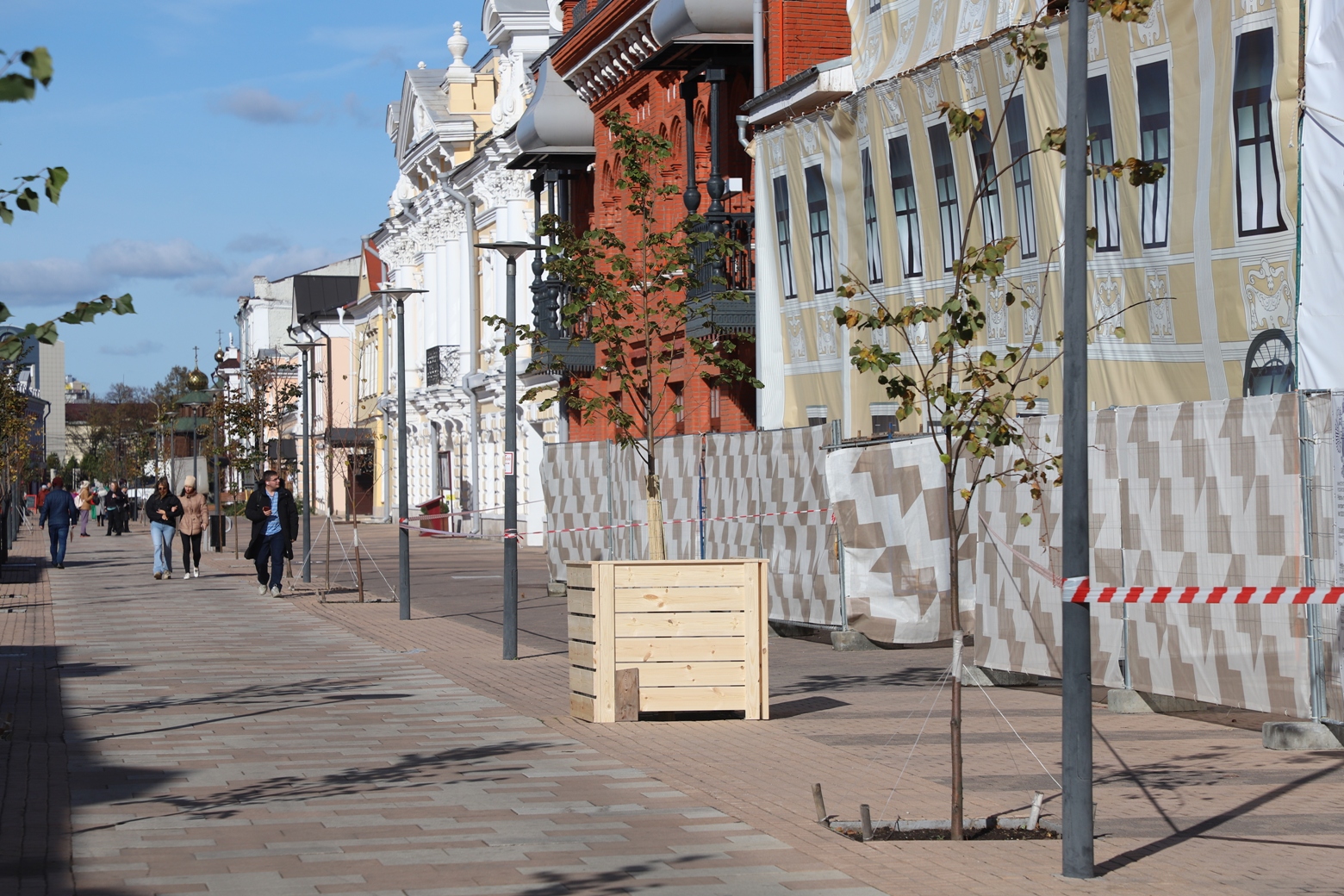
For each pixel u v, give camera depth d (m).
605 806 9.07
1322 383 13.20
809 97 21.84
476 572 33.72
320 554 42.41
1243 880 7.26
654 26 26.75
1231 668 11.43
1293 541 10.83
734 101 28.31
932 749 11.03
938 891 7.09
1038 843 8.10
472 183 51.97
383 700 13.84
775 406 23.09
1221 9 14.05
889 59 20.64
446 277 56.44
